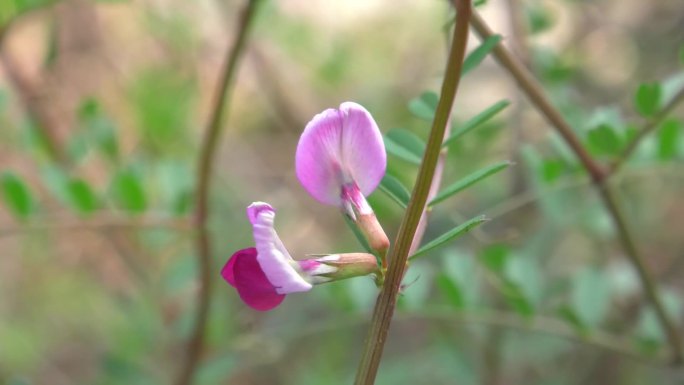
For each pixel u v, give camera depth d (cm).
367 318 49
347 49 83
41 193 62
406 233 32
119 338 62
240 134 89
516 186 62
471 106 72
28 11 49
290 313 71
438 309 47
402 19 89
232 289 67
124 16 80
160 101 69
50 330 80
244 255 33
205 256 49
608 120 45
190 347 52
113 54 81
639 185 75
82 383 72
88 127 55
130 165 52
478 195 68
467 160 59
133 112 71
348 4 90
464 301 46
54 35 56
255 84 89
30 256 83
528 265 49
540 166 45
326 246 81
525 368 69
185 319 59
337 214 83
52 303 82
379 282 33
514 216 64
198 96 76
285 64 86
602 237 60
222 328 55
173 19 76
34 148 57
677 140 45
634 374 69
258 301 32
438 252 65
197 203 47
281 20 78
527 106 63
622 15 80
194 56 78
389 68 87
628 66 75
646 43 76
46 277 83
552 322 47
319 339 70
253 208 32
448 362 61
